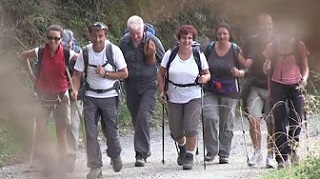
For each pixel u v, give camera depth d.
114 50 26.36
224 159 30.00
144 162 29.77
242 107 31.36
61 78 27.31
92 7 51.47
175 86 28.08
